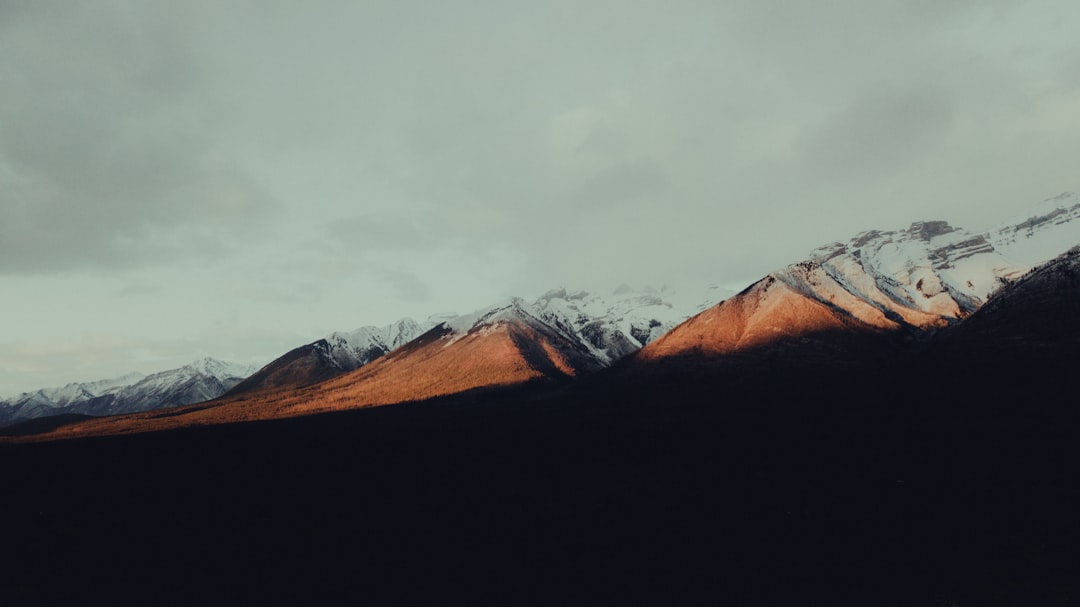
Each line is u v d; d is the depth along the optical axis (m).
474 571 55.62
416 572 56.16
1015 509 58.50
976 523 56.09
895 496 67.00
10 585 56.31
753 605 44.94
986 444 86.94
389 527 70.81
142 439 184.38
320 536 68.44
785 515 64.38
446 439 142.25
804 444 103.31
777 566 51.25
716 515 66.62
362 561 59.69
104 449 157.00
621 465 98.81
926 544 52.66
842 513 63.03
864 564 49.97
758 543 56.91
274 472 109.31
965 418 111.06
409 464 110.50
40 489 100.31
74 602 52.44
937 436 97.06
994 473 71.62
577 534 64.12
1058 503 58.81
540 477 93.81
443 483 93.00
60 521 79.19
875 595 44.66
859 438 103.56
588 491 82.75
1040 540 50.41
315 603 50.44
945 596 43.41
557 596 49.12
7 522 78.75
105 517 80.81
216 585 55.25
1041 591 42.22
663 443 116.62
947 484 69.31
